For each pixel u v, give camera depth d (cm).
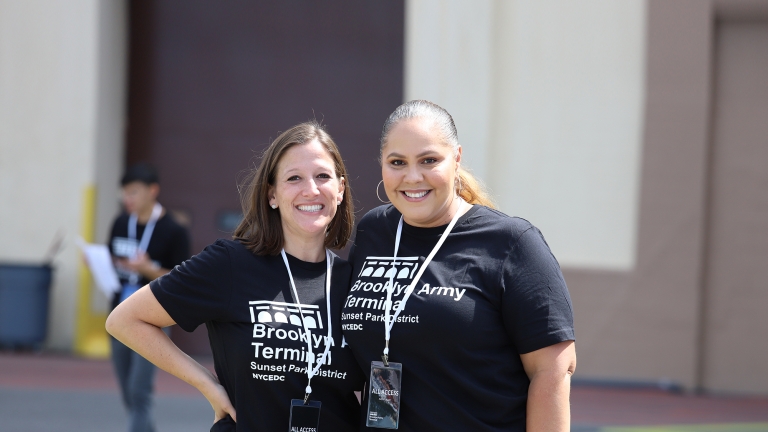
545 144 1095
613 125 1078
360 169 1204
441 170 299
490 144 1106
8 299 1141
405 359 295
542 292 288
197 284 319
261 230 329
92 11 1192
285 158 332
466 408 289
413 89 1130
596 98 1084
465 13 1112
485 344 289
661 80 1062
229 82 1230
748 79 1069
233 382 319
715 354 1071
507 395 290
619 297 1066
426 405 291
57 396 879
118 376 591
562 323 286
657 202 1061
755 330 1064
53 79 1198
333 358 317
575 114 1088
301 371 314
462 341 288
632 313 1063
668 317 1057
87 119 1194
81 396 884
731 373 1067
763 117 1065
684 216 1055
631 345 1063
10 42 1202
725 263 1072
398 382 293
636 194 1070
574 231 1086
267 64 1225
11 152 1202
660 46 1062
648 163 1062
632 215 1072
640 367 1062
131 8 1242
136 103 1242
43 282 1154
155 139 1240
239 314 317
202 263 321
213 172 1231
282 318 317
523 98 1102
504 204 1102
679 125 1059
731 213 1072
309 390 312
